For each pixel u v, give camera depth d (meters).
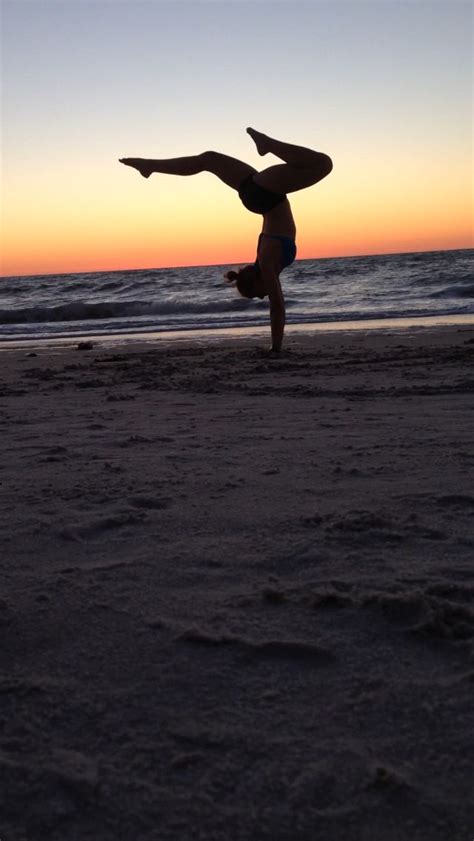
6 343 12.87
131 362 8.27
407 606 1.62
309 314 16.69
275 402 4.98
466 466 2.92
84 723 1.25
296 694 1.32
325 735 1.20
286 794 1.07
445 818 1.01
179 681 1.38
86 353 9.94
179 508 2.45
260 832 1.00
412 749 1.16
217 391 5.61
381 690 1.32
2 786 1.09
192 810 1.04
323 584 1.79
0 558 2.03
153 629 1.58
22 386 6.49
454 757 1.13
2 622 1.63
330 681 1.36
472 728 1.20
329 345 9.47
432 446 3.32
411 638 1.51
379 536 2.12
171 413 4.63
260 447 3.45
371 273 32.66
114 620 1.63
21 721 1.26
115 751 1.17
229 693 1.33
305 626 1.58
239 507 2.45
